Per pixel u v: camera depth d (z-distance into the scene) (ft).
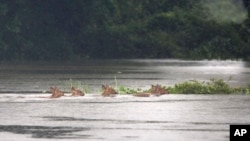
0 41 580.71
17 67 432.25
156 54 644.69
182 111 163.84
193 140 116.37
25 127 134.10
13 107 173.17
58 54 613.11
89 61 565.12
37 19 610.65
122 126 135.33
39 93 221.25
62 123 140.36
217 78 312.50
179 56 642.22
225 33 654.53
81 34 640.17
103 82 279.49
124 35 648.38
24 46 594.24
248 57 614.34
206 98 204.44
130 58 642.22
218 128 131.75
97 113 159.22
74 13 633.61
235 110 166.30
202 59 626.64
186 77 319.88
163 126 135.13
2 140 117.08
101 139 117.91
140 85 261.65
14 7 596.70
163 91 222.89
